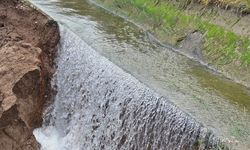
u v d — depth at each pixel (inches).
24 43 964.6
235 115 709.3
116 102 824.3
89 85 907.4
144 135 756.0
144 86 773.9
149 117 748.0
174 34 1002.1
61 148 916.0
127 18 1153.4
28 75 897.5
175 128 700.0
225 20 933.2
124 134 797.9
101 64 882.8
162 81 809.5
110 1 1240.8
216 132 653.9
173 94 759.1
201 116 694.5
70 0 1301.7
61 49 1018.1
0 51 937.5
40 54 959.0
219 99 759.1
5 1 1086.4
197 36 958.4
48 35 1026.1
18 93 887.7
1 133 842.8
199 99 751.1
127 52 936.3
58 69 1004.6
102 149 851.4
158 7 1096.8
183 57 935.7
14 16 1069.8
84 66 933.2
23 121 869.8
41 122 944.3
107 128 840.9
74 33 1008.9
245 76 824.3
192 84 808.9
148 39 1026.7
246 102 754.8
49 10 1178.6
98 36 1014.4
